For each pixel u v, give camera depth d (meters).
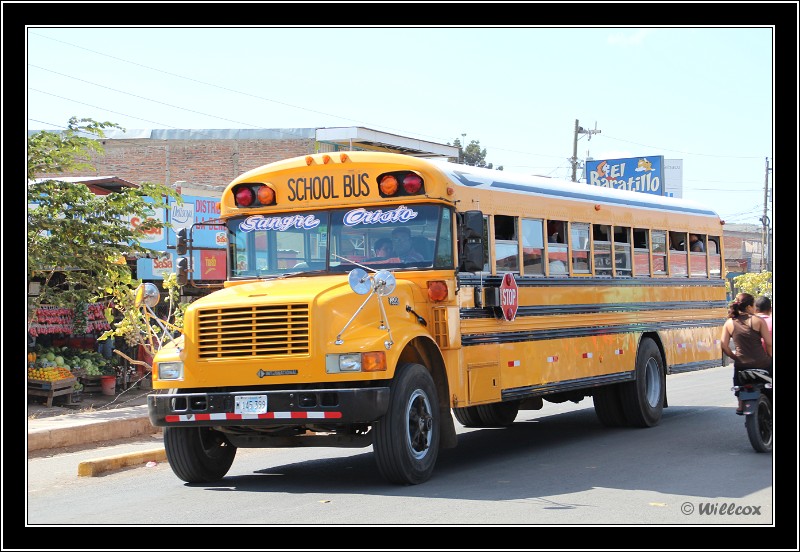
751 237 70.25
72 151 17.19
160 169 32.44
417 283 9.75
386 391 8.81
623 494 8.67
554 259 12.12
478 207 10.50
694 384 22.41
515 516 7.69
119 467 11.29
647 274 14.61
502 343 10.83
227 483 10.01
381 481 9.69
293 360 8.83
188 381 9.16
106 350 19.48
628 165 45.66
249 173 10.48
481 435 13.99
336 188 10.09
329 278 9.70
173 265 21.20
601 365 13.05
